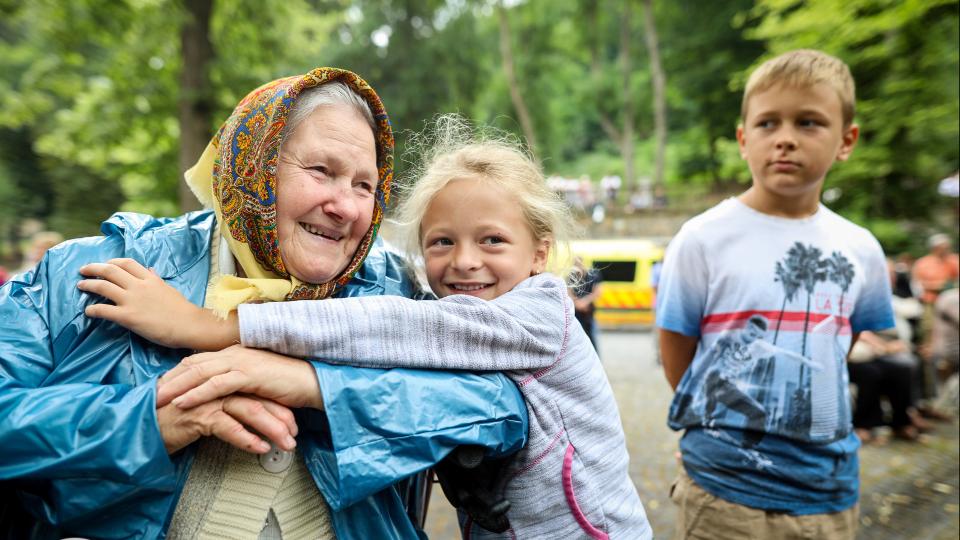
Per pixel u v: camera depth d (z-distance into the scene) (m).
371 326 1.02
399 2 22.67
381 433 0.99
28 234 20.50
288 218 1.07
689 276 1.82
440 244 1.30
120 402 0.91
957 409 5.96
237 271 1.16
